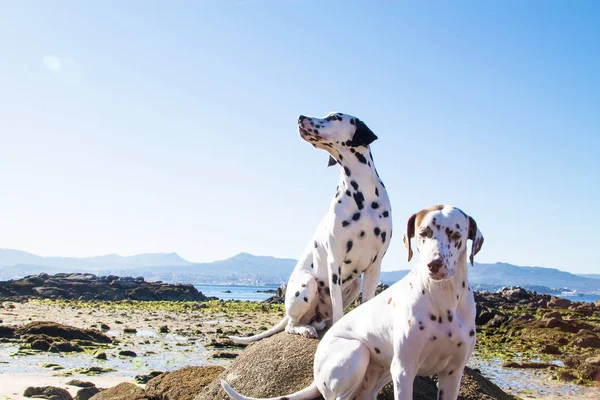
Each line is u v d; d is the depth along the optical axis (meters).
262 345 2.32
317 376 1.78
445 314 1.57
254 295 30.67
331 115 2.29
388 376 1.79
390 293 1.70
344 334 1.77
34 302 12.20
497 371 4.70
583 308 10.64
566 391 3.93
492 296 13.43
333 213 2.27
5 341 5.48
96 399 2.84
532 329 7.30
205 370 2.76
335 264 2.25
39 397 3.16
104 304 12.46
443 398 1.66
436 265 1.47
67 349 5.16
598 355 4.98
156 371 3.98
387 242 2.29
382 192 2.31
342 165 2.29
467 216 1.56
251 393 2.13
